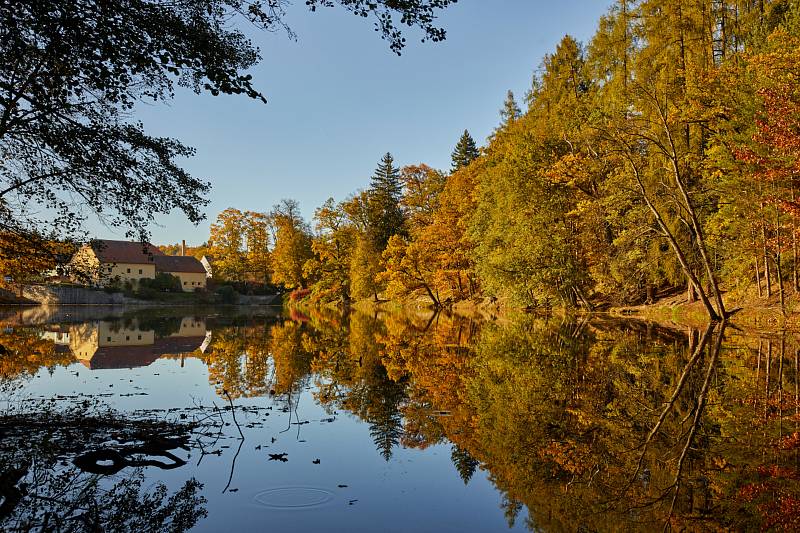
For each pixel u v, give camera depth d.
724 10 22.03
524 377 10.72
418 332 21.98
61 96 6.79
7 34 5.99
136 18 5.92
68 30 5.88
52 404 8.14
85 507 4.23
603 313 27.77
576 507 4.45
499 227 29.97
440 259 40.56
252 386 10.06
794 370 10.50
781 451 5.80
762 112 16.50
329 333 22.25
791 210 15.88
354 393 9.38
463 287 43.66
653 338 16.50
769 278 20.31
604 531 4.00
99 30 5.86
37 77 6.59
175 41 6.21
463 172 40.69
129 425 6.65
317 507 4.34
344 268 53.12
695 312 22.17
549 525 4.03
